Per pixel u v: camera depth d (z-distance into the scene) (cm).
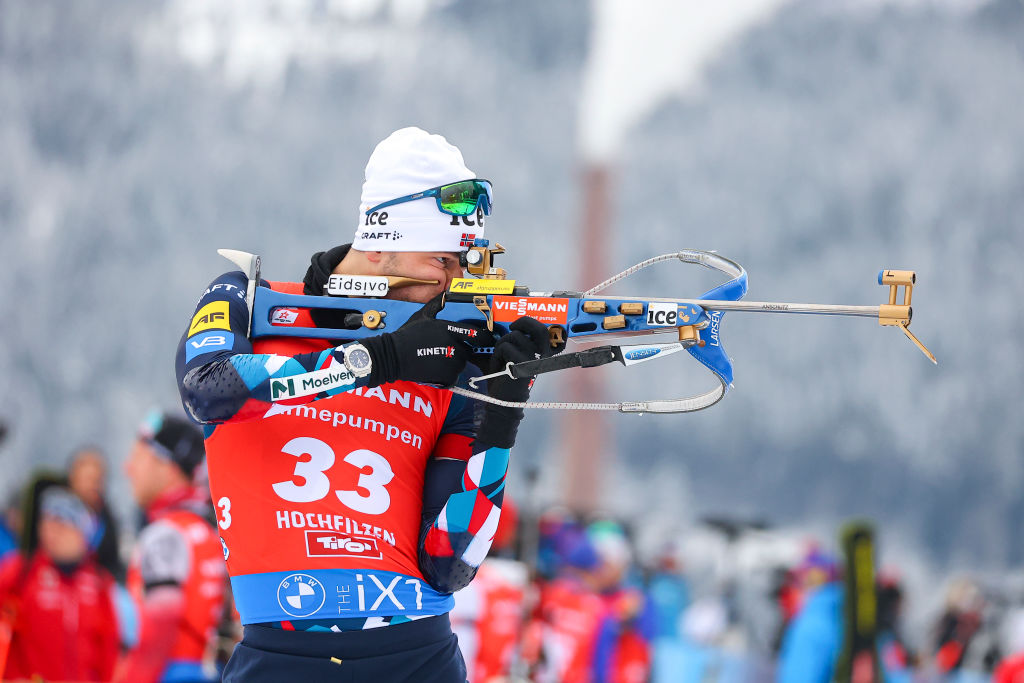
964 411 18238
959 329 19188
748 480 17838
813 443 18050
